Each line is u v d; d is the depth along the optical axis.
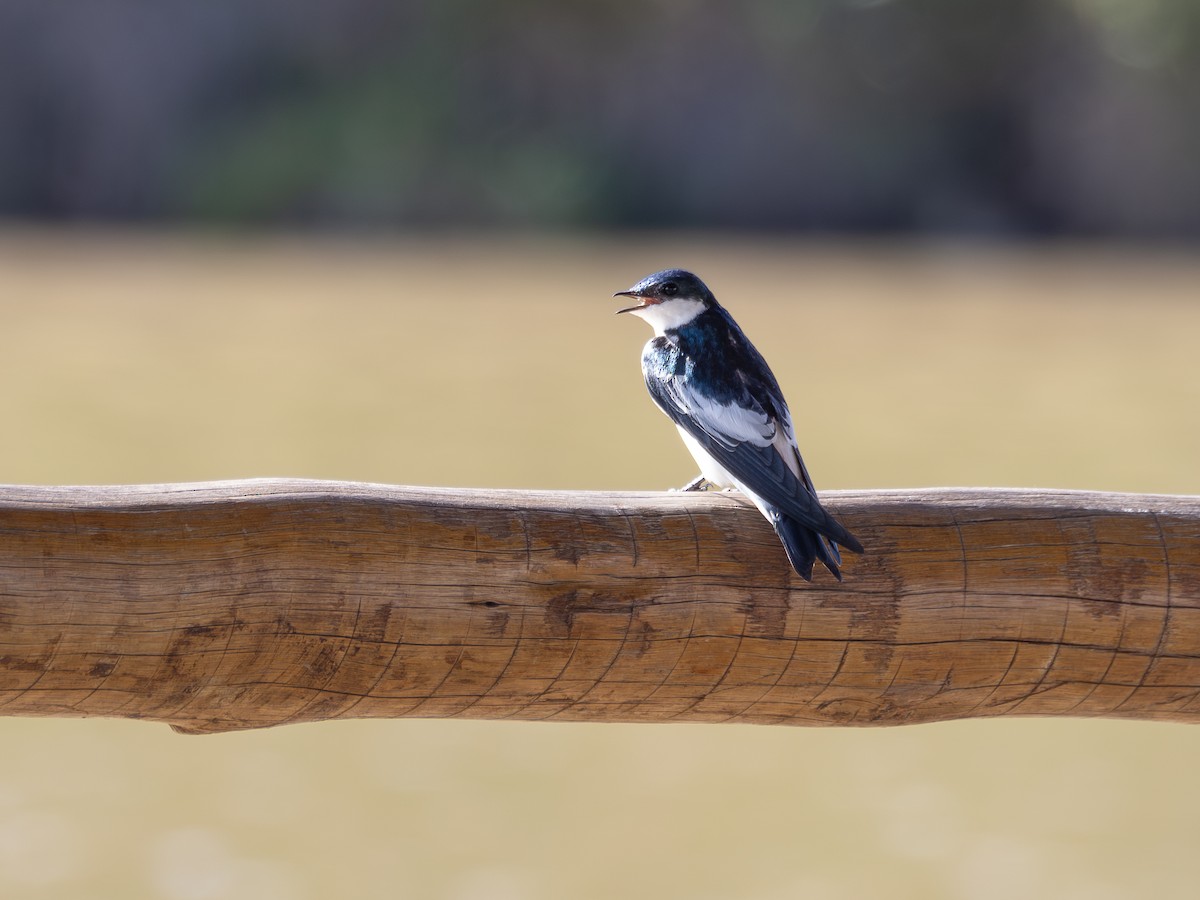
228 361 29.88
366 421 24.73
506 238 59.06
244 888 8.91
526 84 64.06
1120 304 40.25
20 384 26.77
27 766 10.90
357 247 53.97
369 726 12.05
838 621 3.78
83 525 3.38
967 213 62.28
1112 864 9.34
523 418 25.34
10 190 60.09
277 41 62.03
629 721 3.90
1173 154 59.72
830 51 61.91
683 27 62.84
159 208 60.47
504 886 8.97
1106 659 3.89
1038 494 3.96
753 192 63.03
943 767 11.39
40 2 59.03
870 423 25.30
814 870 9.28
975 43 61.00
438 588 3.58
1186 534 3.90
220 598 3.45
